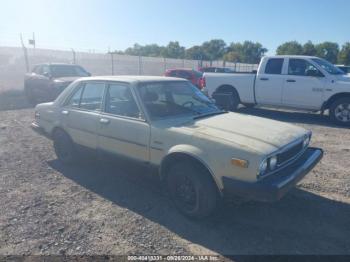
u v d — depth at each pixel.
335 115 8.73
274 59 9.65
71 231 3.34
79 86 4.94
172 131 3.56
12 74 26.23
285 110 11.43
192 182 3.44
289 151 3.45
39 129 5.64
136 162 4.02
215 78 10.70
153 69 32.47
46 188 4.44
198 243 3.14
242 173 3.04
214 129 3.55
